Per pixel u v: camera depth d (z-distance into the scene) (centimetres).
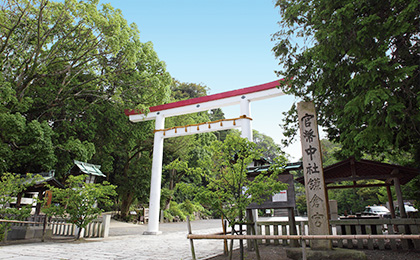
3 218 985
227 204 650
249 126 1546
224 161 648
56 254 754
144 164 2489
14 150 1476
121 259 699
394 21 535
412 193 1161
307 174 708
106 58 1809
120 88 1873
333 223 830
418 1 484
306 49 741
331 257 616
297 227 885
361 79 549
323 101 862
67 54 1756
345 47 624
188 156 2767
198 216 3328
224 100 1659
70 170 1491
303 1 720
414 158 982
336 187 1134
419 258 631
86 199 1095
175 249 889
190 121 2562
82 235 1138
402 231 740
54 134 1659
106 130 2069
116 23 1619
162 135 1808
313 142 721
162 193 2617
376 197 2756
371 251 739
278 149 657
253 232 672
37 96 1759
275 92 1517
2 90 1270
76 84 1823
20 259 672
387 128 557
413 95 618
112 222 2170
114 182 2536
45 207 1069
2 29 1477
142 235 1480
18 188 1040
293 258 652
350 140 677
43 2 1474
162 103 2061
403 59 653
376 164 904
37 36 1616
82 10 1534
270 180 616
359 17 569
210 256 738
